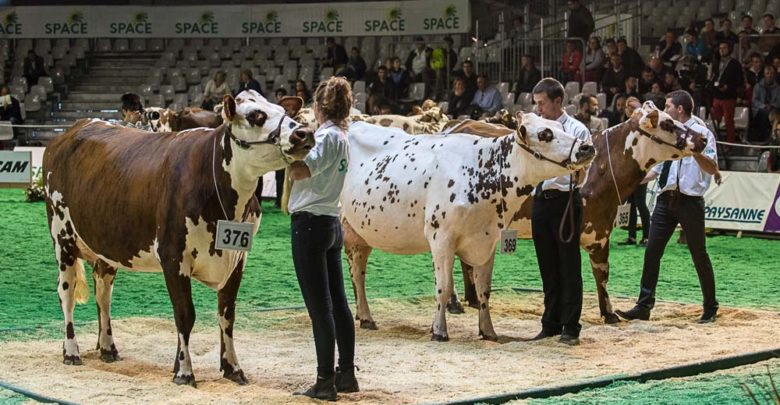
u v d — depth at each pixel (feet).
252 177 21.88
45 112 93.09
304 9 93.45
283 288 38.42
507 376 23.47
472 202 27.37
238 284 23.06
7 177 73.10
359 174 30.17
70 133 25.64
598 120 52.01
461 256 28.50
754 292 37.96
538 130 25.91
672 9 89.35
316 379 22.68
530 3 91.09
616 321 31.24
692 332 29.45
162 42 100.12
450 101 75.77
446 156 28.22
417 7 90.22
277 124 21.13
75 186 24.52
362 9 91.76
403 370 24.32
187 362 22.62
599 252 31.01
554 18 83.66
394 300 35.32
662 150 29.81
